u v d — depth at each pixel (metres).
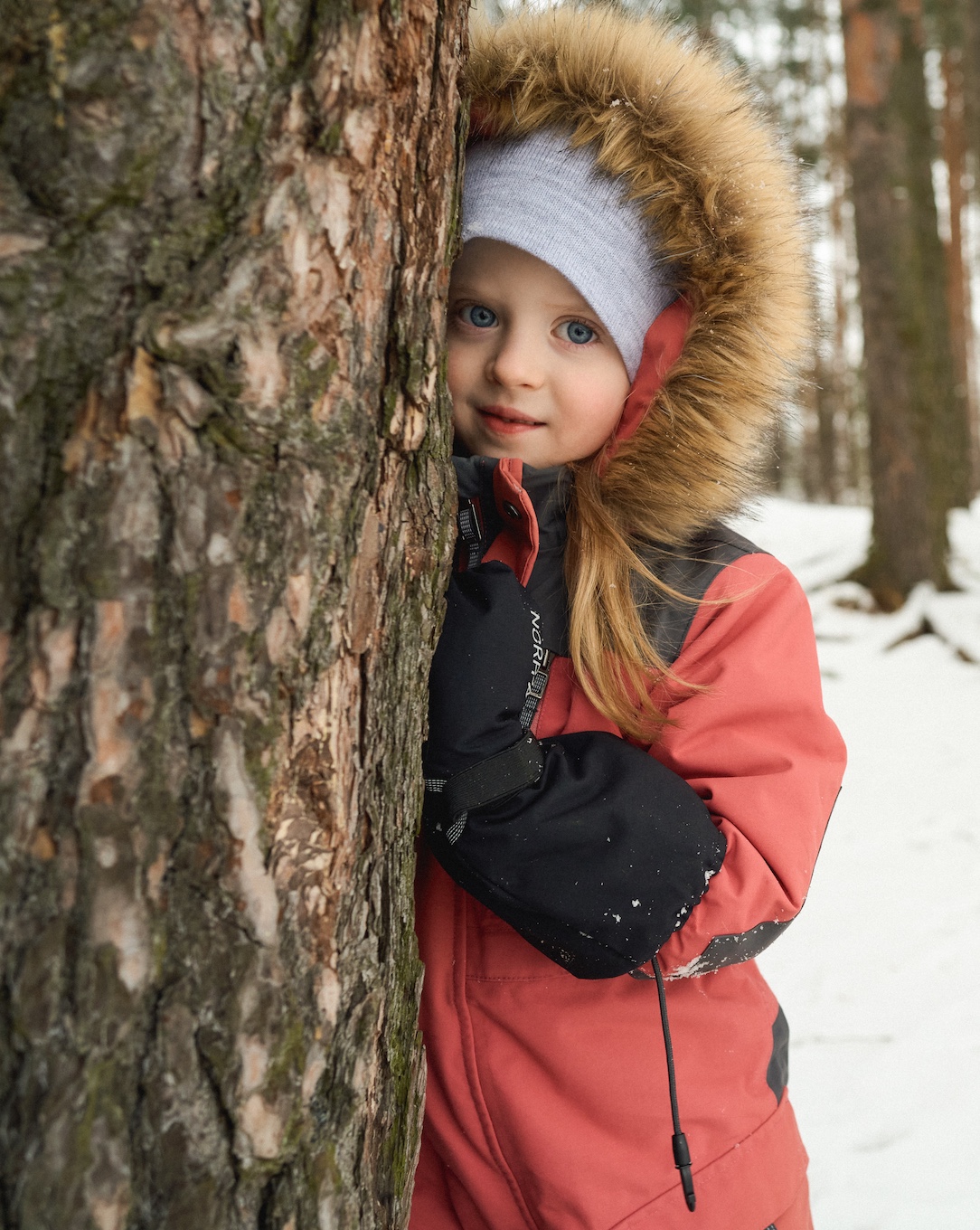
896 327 6.51
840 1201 1.91
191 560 0.68
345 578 0.78
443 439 0.91
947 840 3.62
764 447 1.29
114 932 0.66
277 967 0.74
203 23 0.65
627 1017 1.07
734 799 1.05
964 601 6.30
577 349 1.15
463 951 1.10
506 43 1.18
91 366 0.64
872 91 6.44
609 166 1.11
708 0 9.38
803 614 1.17
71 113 0.62
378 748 0.85
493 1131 1.06
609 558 1.11
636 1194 1.03
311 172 0.70
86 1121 0.66
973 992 2.62
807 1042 2.47
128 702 0.66
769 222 1.17
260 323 0.69
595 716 1.12
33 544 0.64
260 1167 0.74
